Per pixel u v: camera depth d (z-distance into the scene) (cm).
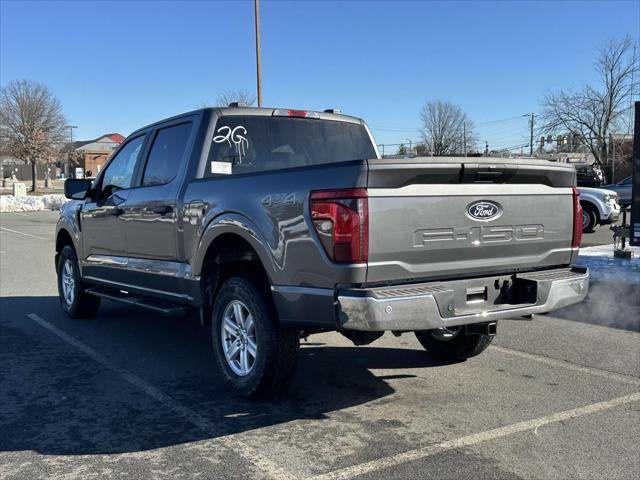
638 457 366
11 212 3288
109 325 725
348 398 473
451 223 407
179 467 356
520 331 685
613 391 486
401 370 546
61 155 5350
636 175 906
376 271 381
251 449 380
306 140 584
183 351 611
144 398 473
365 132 635
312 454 372
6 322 741
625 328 692
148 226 567
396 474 345
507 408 449
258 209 432
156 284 566
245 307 452
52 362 571
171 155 561
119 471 352
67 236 770
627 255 979
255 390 448
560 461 361
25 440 395
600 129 3947
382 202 380
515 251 443
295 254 403
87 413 441
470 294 417
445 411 444
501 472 347
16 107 4975
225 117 538
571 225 475
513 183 437
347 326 374
